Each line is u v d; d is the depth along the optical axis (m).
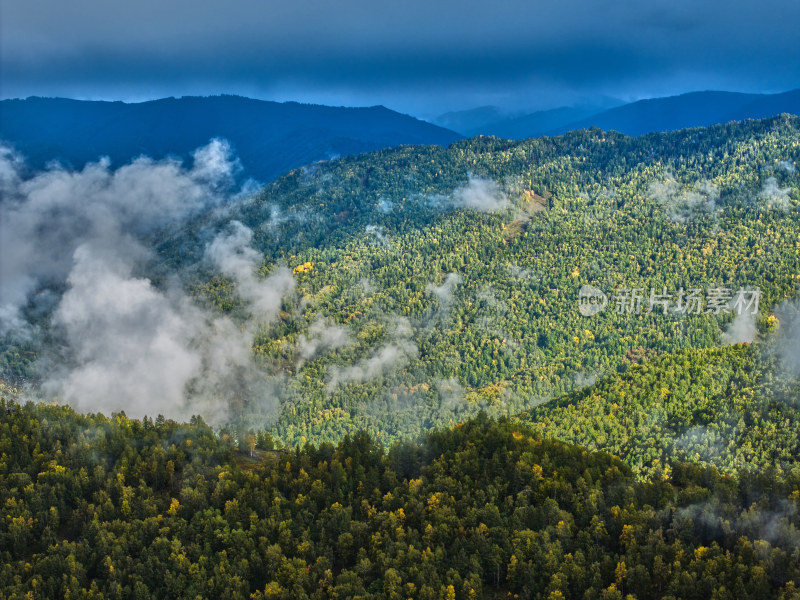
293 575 124.81
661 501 132.00
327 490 147.12
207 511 142.00
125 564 131.38
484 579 122.75
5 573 127.88
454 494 140.50
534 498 136.75
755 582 108.19
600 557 120.69
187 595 124.25
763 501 130.12
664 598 108.31
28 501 148.38
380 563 125.38
